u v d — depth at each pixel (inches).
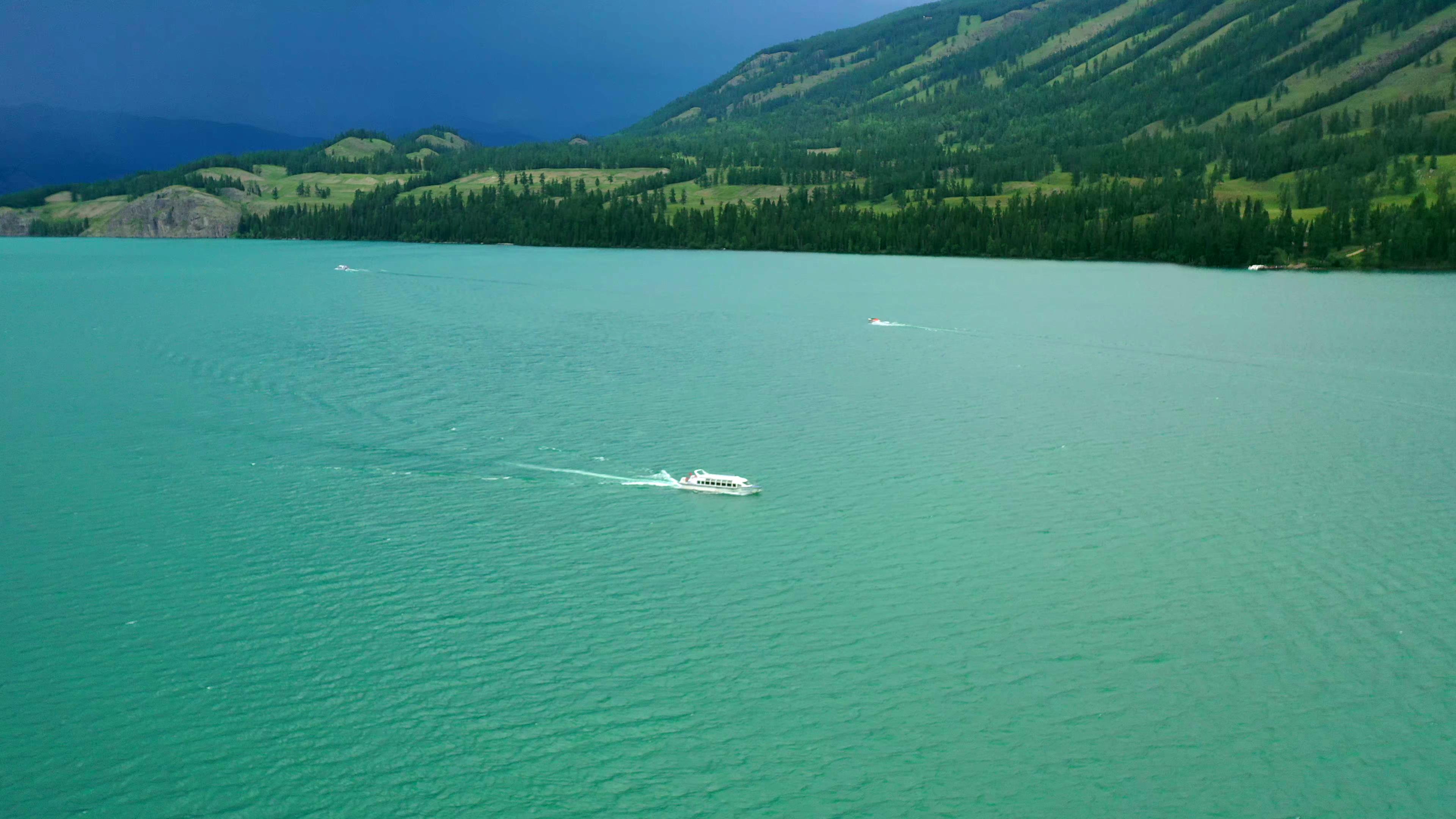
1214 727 2404.0
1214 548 3339.1
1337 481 3969.0
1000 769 2271.2
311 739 2340.1
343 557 3230.8
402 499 3725.4
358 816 2119.8
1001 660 2679.6
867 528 3506.4
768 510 3654.0
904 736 2378.2
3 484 3831.2
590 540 3390.7
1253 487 3895.2
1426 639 2755.9
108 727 2369.6
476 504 3683.6
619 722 2417.6
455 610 2901.1
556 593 3011.8
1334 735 2370.8
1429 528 3481.8
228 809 2129.7
